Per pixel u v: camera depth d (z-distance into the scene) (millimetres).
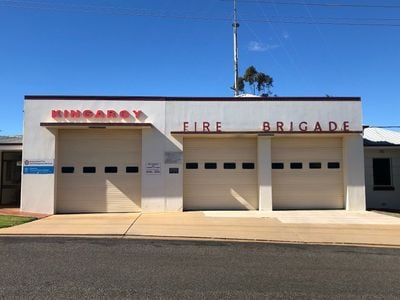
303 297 6773
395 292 7125
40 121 18578
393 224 15133
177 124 19000
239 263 9195
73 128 18812
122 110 18828
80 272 8180
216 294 6859
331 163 19656
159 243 11531
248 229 13922
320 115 19297
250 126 19141
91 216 17406
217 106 19141
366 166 21719
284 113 19250
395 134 24109
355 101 19406
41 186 18406
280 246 11367
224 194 19344
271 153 19500
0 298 6500
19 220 15656
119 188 19000
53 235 12680
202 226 14477
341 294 6969
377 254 10406
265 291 7070
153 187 18766
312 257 9953
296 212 18375
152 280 7668
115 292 6887
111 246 10969
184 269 8555
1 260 9203
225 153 19453
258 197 19219
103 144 19109
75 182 18969
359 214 17781
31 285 7230
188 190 19281
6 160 22156
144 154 18844
